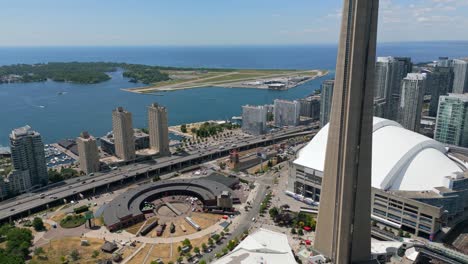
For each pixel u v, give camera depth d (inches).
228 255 7844.5
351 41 6328.7
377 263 7406.5
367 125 6653.5
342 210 6884.8
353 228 7111.2
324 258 7637.8
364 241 7278.5
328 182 7367.1
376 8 6215.6
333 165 7175.2
